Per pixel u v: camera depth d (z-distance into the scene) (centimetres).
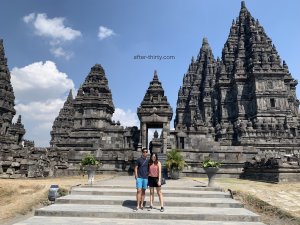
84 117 5009
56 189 1477
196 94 9588
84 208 1066
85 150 3306
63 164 3034
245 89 6981
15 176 2331
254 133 5662
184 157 3231
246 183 2161
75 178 2547
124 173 3089
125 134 3472
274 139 5494
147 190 1495
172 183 1983
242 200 1495
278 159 2256
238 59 7275
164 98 3484
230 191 1573
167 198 1326
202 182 2170
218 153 3291
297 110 7338
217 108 8100
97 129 4872
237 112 6888
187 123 9219
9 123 6550
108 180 2269
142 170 1096
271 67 6625
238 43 7550
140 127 3369
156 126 3562
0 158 2317
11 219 1263
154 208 1109
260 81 6525
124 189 1509
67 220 918
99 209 1050
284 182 2191
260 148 5341
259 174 2631
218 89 7975
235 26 8600
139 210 1050
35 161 2511
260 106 6319
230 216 1005
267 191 1677
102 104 5072
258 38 6988
